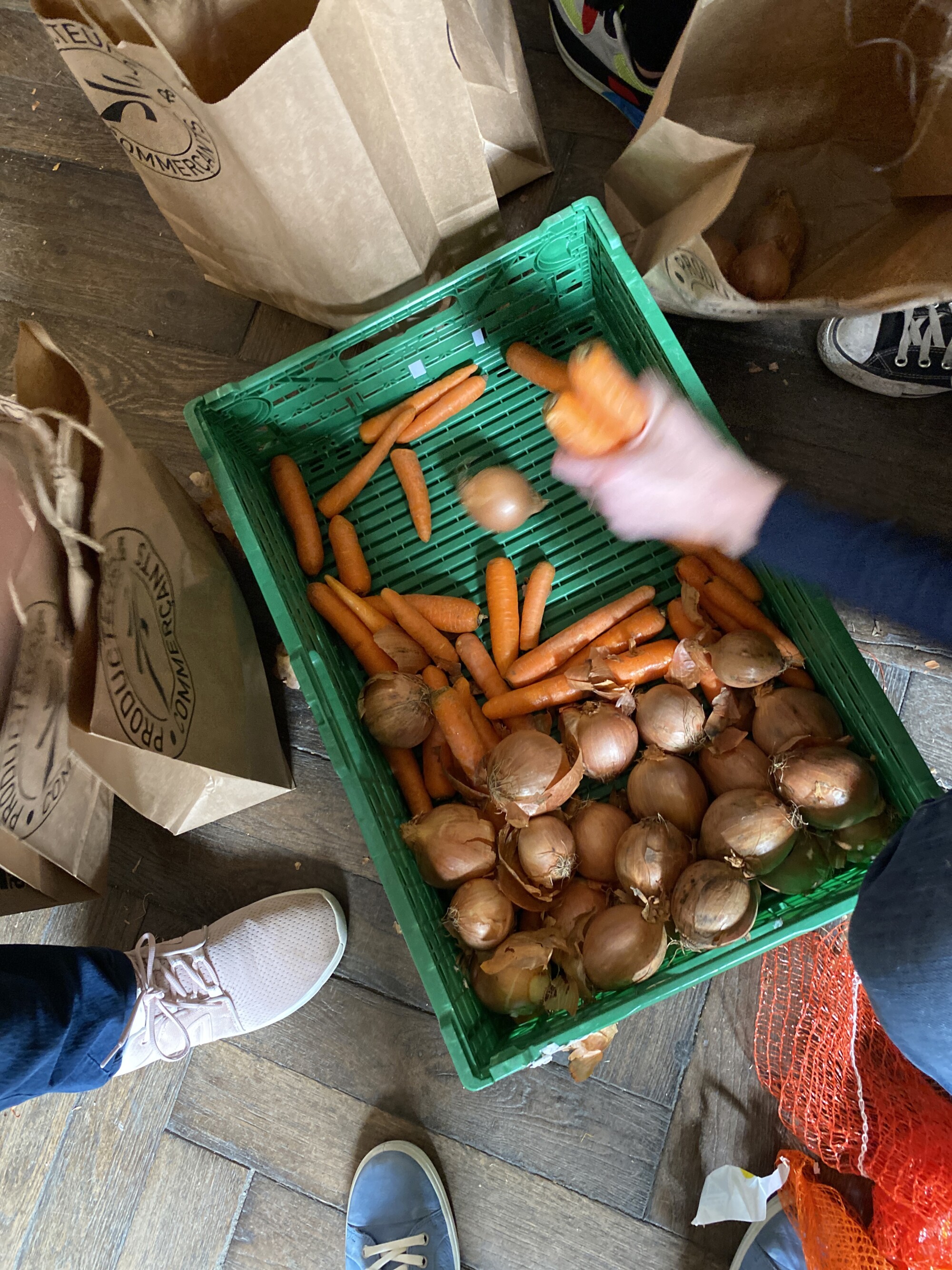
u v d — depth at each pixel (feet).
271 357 4.13
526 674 3.35
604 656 3.21
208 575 3.35
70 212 4.32
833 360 3.64
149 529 2.89
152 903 3.91
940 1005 2.06
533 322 3.68
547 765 2.96
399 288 3.60
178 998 3.63
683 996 3.60
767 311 3.03
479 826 3.02
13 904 2.62
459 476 3.67
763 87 3.14
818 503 2.91
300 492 3.61
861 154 3.28
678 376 2.97
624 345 3.57
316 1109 3.75
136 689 2.57
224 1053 3.82
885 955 2.18
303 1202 3.70
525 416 3.77
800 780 2.76
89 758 2.34
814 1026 3.37
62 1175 3.82
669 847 2.83
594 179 4.03
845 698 2.92
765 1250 3.32
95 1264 3.76
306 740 3.90
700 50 2.94
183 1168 3.78
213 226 3.38
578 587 3.58
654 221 3.49
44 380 2.51
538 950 2.80
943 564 2.59
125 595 2.63
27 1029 2.83
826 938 3.46
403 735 3.22
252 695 3.48
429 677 3.41
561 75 4.08
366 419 3.77
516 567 3.65
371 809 2.79
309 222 3.00
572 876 3.04
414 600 3.52
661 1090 3.56
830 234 3.41
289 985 3.69
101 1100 3.85
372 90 2.72
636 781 3.05
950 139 2.94
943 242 2.85
